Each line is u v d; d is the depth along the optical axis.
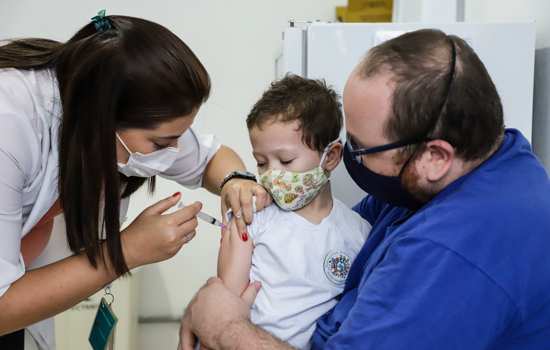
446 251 0.76
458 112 0.79
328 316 1.02
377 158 0.87
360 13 1.95
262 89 2.40
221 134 2.41
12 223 0.91
